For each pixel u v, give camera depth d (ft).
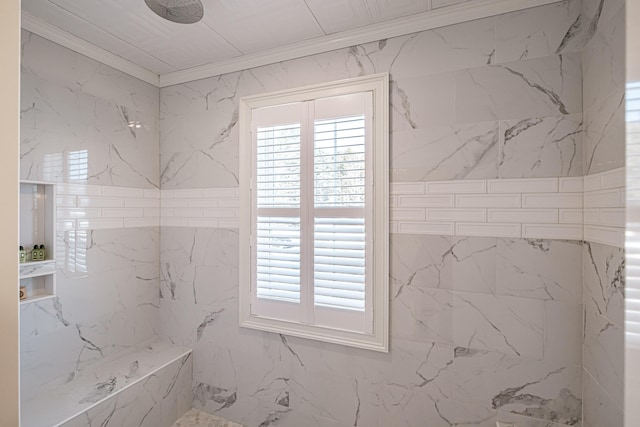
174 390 5.77
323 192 5.10
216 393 5.96
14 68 1.47
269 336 5.55
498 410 4.17
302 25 4.79
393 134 4.71
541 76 4.00
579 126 3.84
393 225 4.70
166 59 5.86
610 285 3.17
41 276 4.72
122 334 5.85
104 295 5.56
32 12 4.45
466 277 4.33
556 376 3.92
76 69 5.17
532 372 4.03
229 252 5.92
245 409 5.71
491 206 4.22
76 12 4.47
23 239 4.49
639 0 2.31
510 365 4.12
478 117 4.28
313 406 5.20
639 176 2.31
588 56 3.66
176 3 3.92
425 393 4.52
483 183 4.26
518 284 4.09
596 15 3.46
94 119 5.43
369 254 4.78
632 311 2.28
